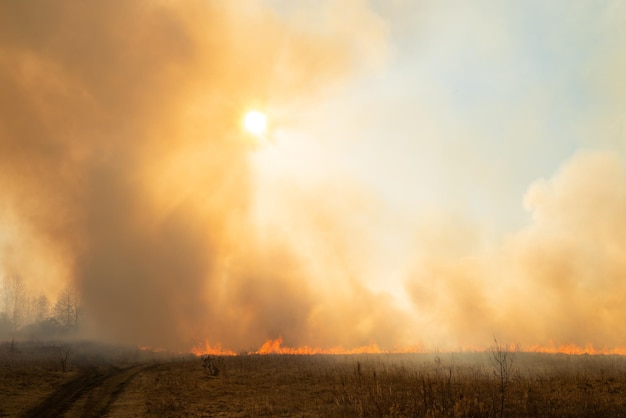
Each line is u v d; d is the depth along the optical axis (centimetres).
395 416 1498
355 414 1599
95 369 3141
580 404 1599
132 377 2758
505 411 1534
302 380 2578
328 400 1936
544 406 1600
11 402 1942
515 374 2455
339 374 2647
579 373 2436
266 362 3544
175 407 1852
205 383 2505
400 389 2070
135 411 1792
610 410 1505
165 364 3484
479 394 1822
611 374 2389
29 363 3070
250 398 2061
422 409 1575
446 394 1792
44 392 2212
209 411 1786
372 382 2256
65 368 3009
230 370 3092
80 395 2158
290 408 1820
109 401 2009
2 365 2897
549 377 2323
